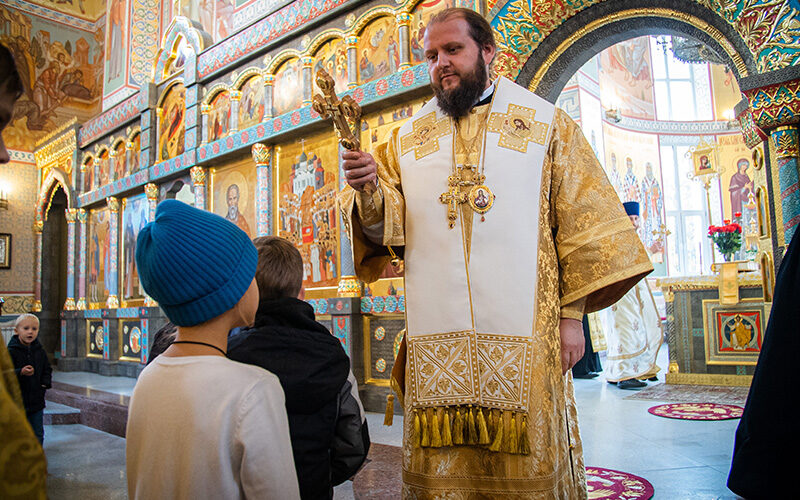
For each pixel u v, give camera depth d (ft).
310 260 22.48
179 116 30.45
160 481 3.30
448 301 5.24
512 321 5.04
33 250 44.65
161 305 3.64
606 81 41.73
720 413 15.28
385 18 19.90
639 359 20.51
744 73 11.96
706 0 12.43
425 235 5.49
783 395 8.14
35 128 45.32
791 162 10.95
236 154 26.04
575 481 5.56
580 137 5.57
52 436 19.74
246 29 25.29
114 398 22.45
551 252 5.33
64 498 12.57
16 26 44.47
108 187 36.01
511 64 15.90
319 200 22.30
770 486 8.16
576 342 5.22
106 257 37.37
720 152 48.98
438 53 5.56
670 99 49.32
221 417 3.32
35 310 43.88
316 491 4.59
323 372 4.60
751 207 47.85
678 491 9.48
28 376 13.55
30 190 44.80
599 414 16.06
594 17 14.94
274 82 24.45
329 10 21.35
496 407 4.90
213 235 3.65
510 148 5.44
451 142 5.60
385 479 10.46
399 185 5.95
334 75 21.80
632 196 43.65
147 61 41.27
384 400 18.53
